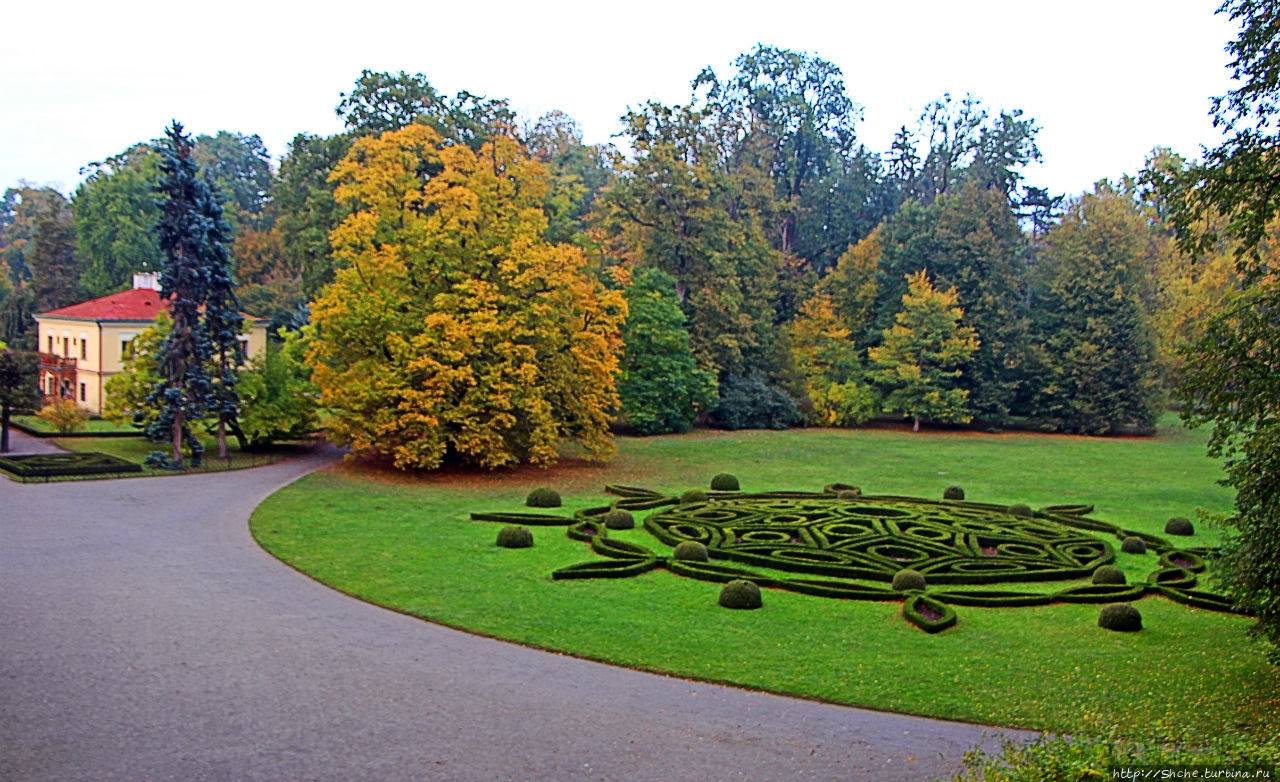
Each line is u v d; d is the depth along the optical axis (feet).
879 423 231.09
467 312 123.44
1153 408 209.87
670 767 38.63
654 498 109.50
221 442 126.52
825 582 73.67
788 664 53.57
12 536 76.43
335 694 45.73
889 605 68.64
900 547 85.46
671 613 63.82
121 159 270.46
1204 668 54.65
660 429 189.47
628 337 185.98
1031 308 239.71
